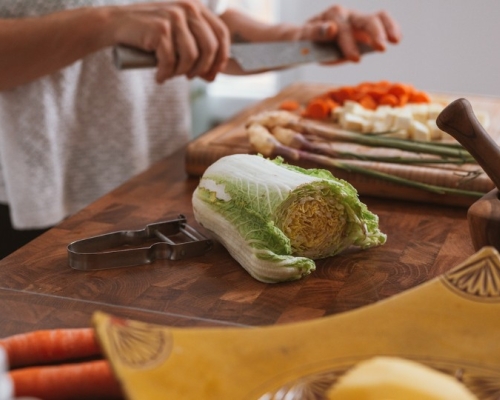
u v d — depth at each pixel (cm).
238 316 69
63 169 126
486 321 58
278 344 56
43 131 119
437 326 58
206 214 79
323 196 76
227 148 101
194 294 72
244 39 141
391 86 120
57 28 108
